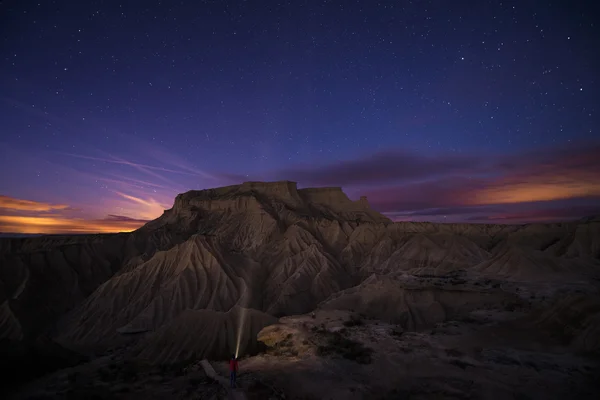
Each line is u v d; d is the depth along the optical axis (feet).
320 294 215.92
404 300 120.57
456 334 85.92
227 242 311.47
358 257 278.87
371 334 88.99
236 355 87.35
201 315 96.94
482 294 116.88
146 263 223.51
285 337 90.63
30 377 80.43
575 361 64.49
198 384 64.28
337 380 62.44
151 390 62.80
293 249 276.00
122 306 197.16
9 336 181.57
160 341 90.68
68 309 217.97
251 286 217.15
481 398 52.65
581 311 78.13
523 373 60.49
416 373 63.77
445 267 222.28
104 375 74.95
